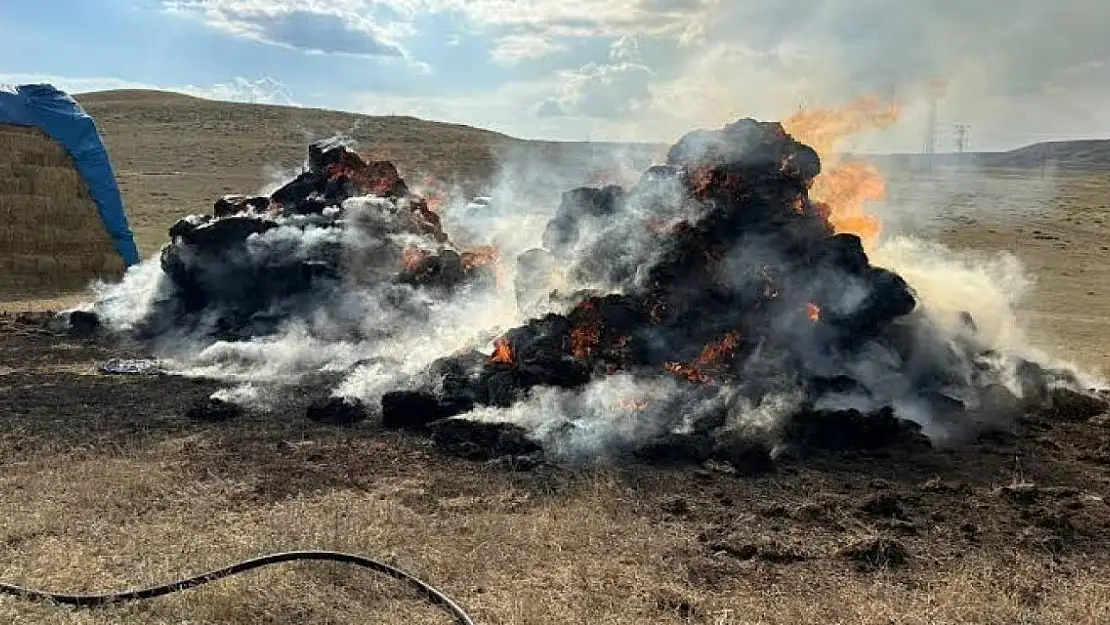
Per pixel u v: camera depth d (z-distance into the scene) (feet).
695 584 25.31
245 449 36.94
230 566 24.93
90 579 24.36
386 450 37.09
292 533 27.81
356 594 24.13
